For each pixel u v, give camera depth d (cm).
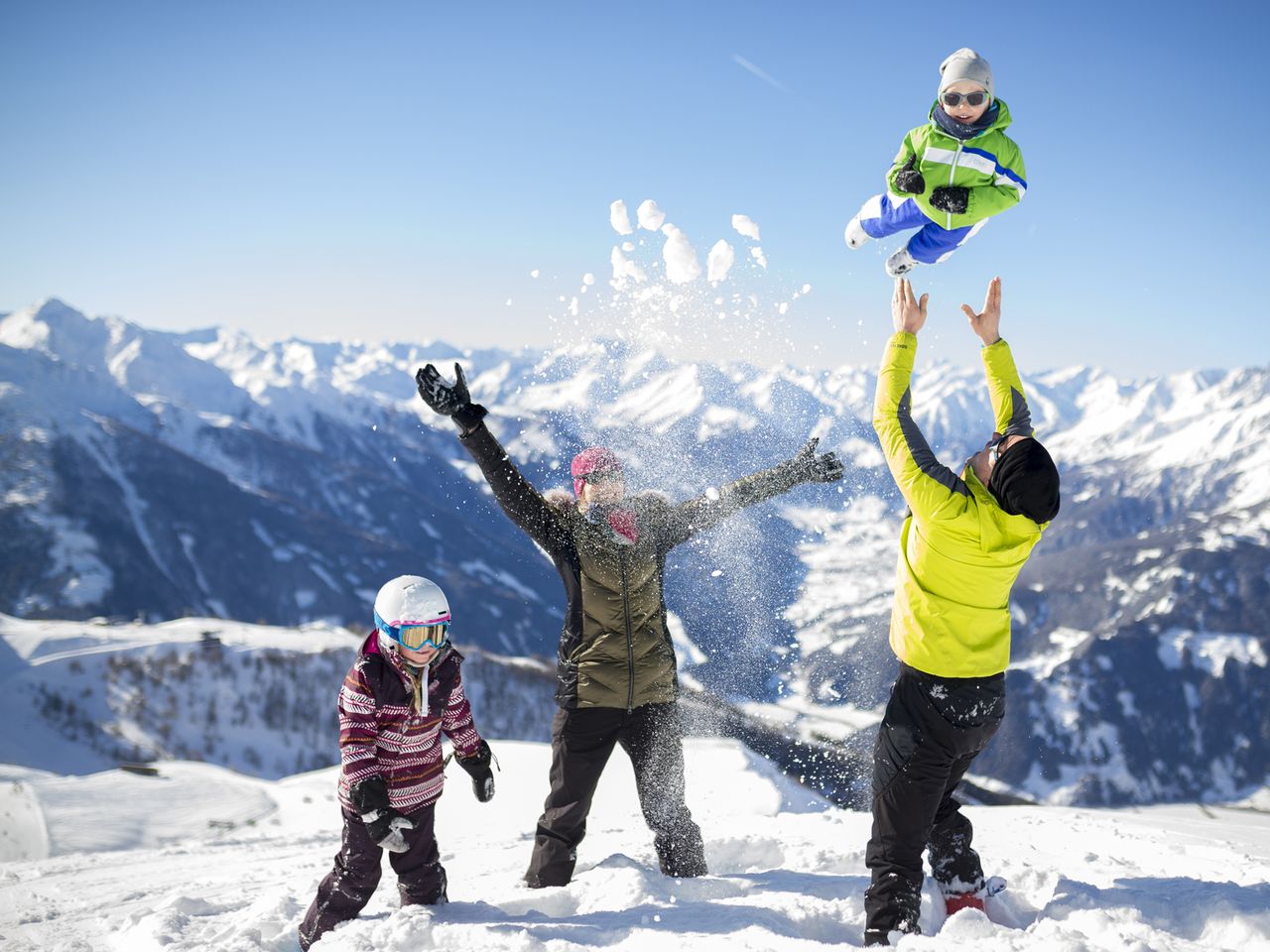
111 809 1986
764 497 411
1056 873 376
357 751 336
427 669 348
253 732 6512
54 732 5988
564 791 402
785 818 605
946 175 403
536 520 386
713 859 459
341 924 337
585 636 392
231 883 577
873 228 445
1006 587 312
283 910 388
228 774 2467
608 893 367
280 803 2069
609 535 394
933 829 341
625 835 609
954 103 396
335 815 1898
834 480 420
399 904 383
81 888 621
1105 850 511
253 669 7200
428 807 361
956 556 305
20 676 6644
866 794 637
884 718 325
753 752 1121
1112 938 279
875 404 336
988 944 272
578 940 314
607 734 398
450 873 514
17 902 553
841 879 376
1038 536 306
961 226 410
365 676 338
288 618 16875
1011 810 760
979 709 310
